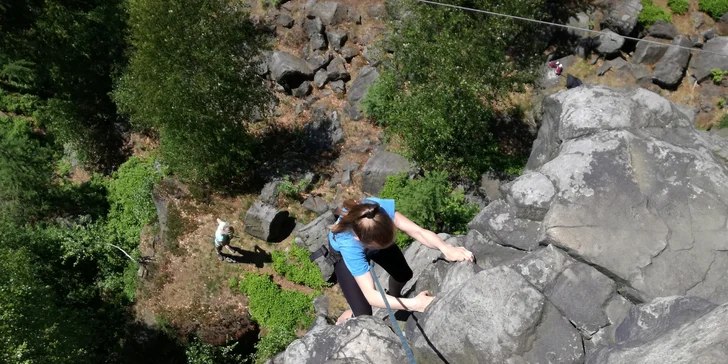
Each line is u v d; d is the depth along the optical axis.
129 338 19.67
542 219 7.38
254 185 21.23
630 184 6.91
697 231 6.52
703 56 20.97
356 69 23.28
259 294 18.52
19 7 22.20
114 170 23.86
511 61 20.12
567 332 5.55
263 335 18.22
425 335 5.75
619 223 6.64
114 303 20.48
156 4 17.59
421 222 17.31
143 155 23.83
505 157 20.50
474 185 19.66
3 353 15.20
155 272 20.22
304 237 19.11
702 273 6.26
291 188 20.47
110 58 23.38
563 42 21.98
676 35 21.20
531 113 21.28
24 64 22.88
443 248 5.86
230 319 18.41
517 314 5.58
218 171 20.77
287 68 22.62
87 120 24.22
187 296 19.31
